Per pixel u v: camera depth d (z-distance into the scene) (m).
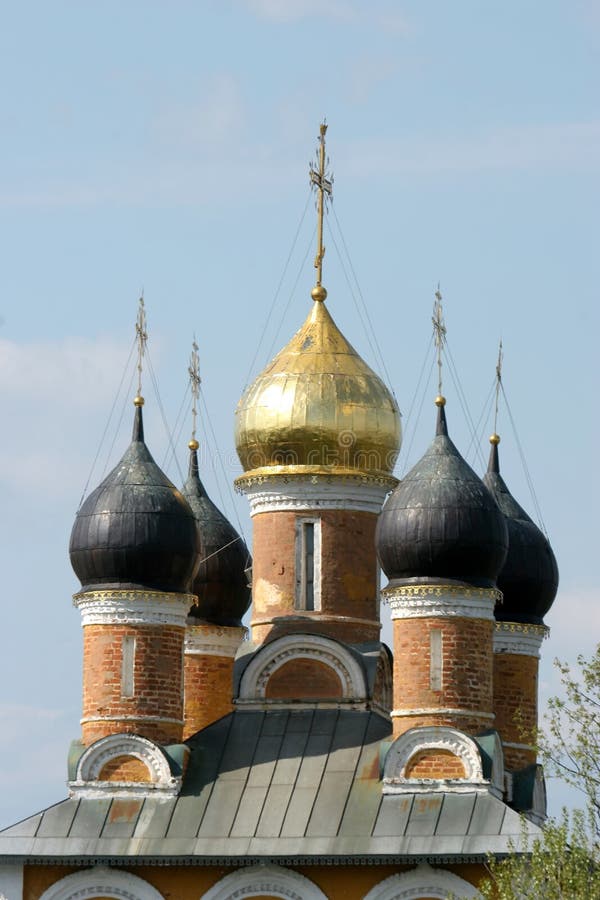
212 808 85.19
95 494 88.56
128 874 84.44
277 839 83.56
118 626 87.19
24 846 84.62
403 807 83.56
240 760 87.12
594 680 80.31
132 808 85.44
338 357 93.94
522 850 81.19
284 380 93.19
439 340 88.81
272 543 92.19
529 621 97.44
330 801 84.56
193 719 96.94
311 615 91.12
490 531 85.94
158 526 87.50
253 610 92.31
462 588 85.38
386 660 90.88
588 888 76.50
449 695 84.81
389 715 90.88
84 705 87.38
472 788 83.38
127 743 86.19
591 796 79.12
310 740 87.56
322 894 82.94
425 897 82.06
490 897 81.00
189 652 97.56
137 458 89.31
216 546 98.62
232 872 83.81
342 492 92.12
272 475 92.06
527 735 86.94
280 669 89.56
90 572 87.81
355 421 92.56
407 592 85.56
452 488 86.12
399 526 85.94
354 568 91.81
